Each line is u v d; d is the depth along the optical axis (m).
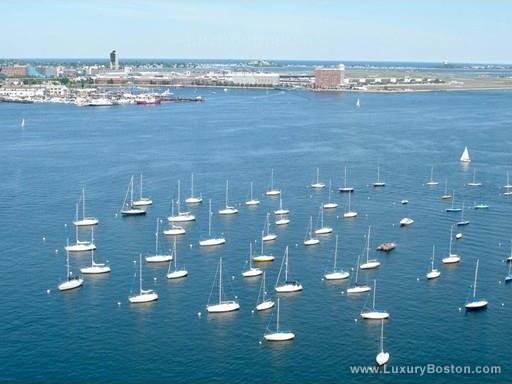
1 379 116.62
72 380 116.69
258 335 133.25
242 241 193.00
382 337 130.75
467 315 142.38
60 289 154.62
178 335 133.25
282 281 161.38
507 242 190.88
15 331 134.00
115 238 195.12
